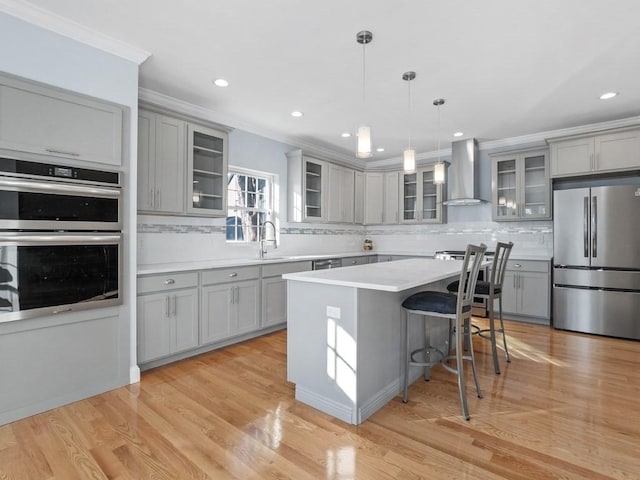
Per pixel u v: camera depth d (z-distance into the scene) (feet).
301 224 16.89
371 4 6.75
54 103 7.23
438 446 5.99
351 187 18.81
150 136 10.28
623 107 12.12
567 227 13.24
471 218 17.34
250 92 10.96
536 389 8.19
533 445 6.00
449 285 10.30
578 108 12.18
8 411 6.71
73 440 6.13
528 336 12.56
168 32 7.73
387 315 7.70
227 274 11.19
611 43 8.08
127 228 8.44
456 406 7.41
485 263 10.42
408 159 8.93
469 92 10.90
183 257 12.21
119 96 8.23
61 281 7.34
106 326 8.10
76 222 7.56
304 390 7.57
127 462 5.55
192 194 11.39
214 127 11.98
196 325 10.30
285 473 5.30
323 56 8.76
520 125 14.11
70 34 7.42
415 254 17.75
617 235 12.34
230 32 7.73
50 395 7.23
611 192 12.43
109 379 8.13
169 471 5.34
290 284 7.83
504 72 9.55
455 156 16.24
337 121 13.71
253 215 14.96
